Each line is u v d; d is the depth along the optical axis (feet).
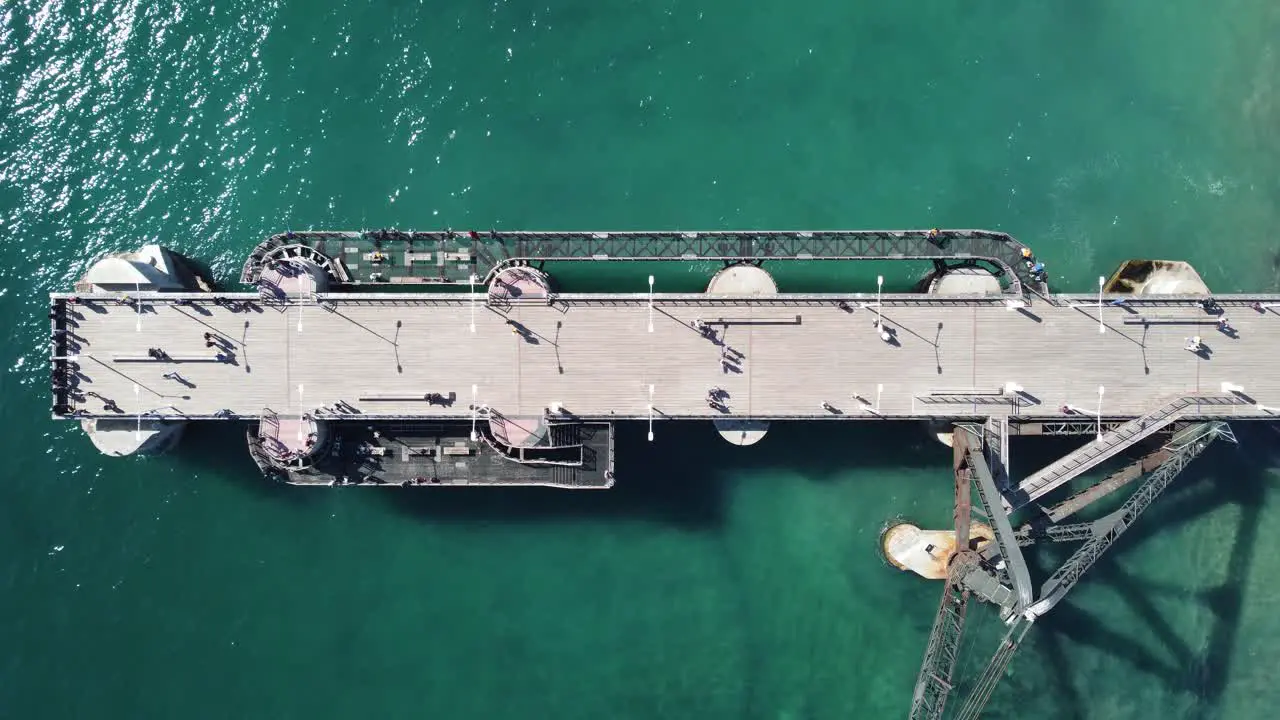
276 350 204.95
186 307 203.62
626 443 224.53
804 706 226.17
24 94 224.12
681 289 224.94
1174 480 226.58
